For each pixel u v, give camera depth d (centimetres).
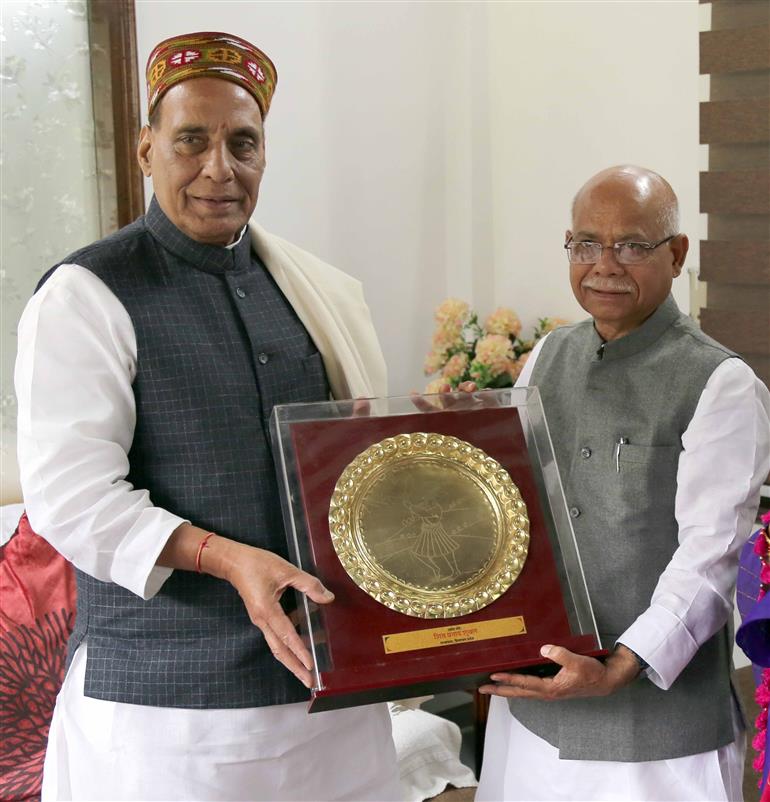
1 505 282
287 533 143
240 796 150
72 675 154
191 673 147
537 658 142
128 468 146
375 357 179
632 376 167
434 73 367
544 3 346
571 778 167
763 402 162
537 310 359
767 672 144
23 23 278
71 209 290
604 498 165
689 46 306
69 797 154
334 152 344
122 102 290
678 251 168
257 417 154
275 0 326
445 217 378
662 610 154
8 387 283
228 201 150
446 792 228
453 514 147
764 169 288
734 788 170
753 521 161
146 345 148
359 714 163
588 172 339
